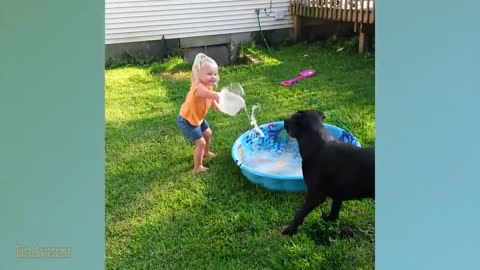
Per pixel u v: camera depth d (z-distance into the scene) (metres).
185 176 2.85
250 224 2.45
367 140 3.10
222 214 2.54
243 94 3.75
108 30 5.02
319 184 2.31
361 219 2.45
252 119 3.20
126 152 3.11
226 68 4.62
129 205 2.61
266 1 5.40
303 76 4.17
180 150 3.13
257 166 2.97
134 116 3.63
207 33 5.29
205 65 2.92
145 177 2.85
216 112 3.55
